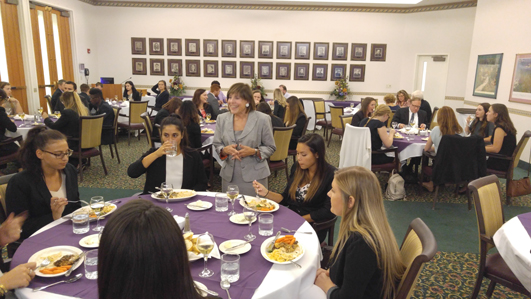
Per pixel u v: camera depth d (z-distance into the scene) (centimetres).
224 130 266
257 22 1004
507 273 198
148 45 1026
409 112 581
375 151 428
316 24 997
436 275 264
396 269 141
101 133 517
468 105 777
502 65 652
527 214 198
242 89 250
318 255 157
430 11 937
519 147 387
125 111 748
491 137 436
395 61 996
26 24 752
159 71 1037
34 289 123
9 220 163
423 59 975
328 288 148
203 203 206
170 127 235
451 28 914
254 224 181
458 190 437
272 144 265
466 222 363
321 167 220
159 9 1008
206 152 443
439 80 959
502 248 178
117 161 568
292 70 1023
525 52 587
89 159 525
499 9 668
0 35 704
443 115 391
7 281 122
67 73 910
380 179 510
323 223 214
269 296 124
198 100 544
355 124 535
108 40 1026
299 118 493
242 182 261
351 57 1005
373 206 141
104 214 186
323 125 783
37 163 193
